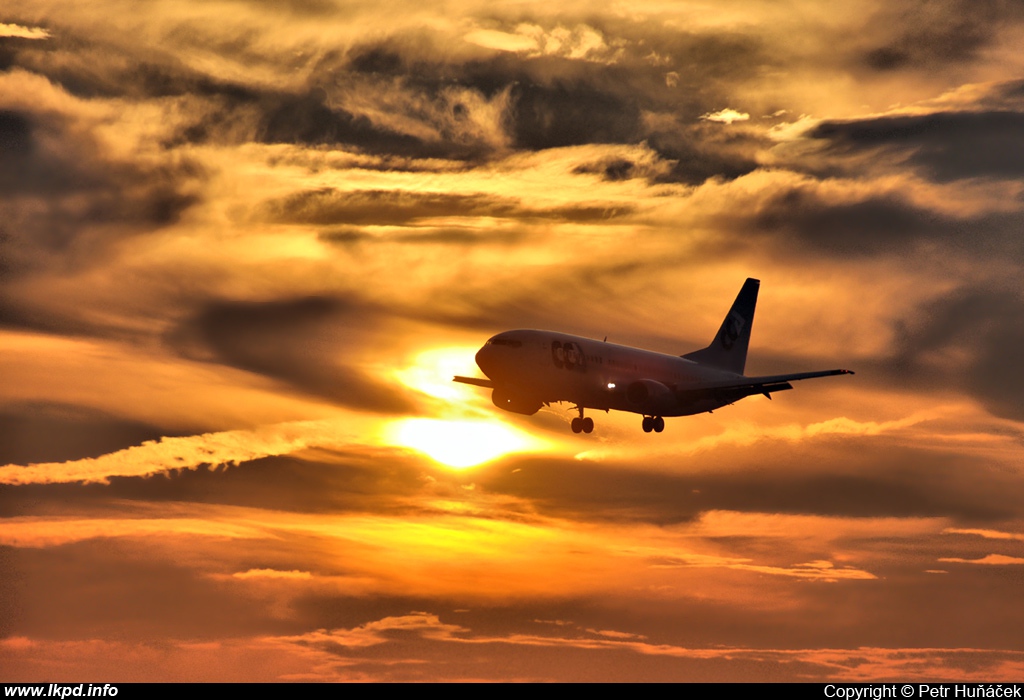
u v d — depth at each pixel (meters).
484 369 84.56
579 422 91.06
